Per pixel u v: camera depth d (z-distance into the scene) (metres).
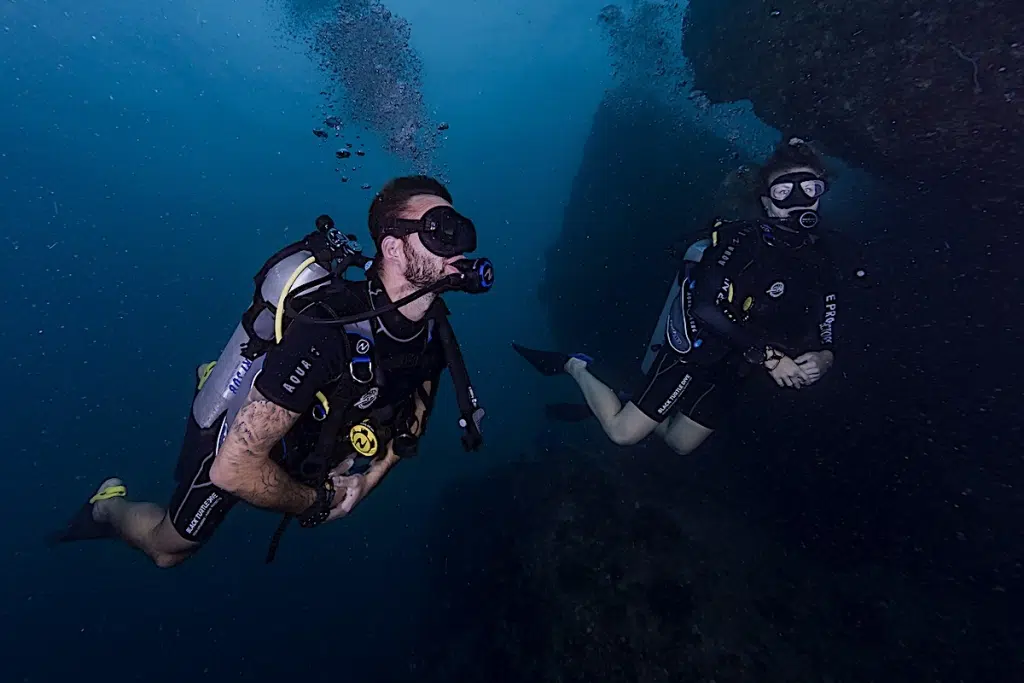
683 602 4.43
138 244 11.93
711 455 5.82
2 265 11.14
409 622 7.33
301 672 7.20
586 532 5.13
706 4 5.84
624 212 8.03
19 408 10.49
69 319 11.54
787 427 5.30
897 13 3.90
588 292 8.41
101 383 11.03
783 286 2.88
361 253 1.53
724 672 4.04
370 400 1.52
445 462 9.98
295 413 1.34
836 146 4.86
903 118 4.17
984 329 4.40
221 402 1.97
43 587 8.08
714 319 2.93
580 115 12.67
